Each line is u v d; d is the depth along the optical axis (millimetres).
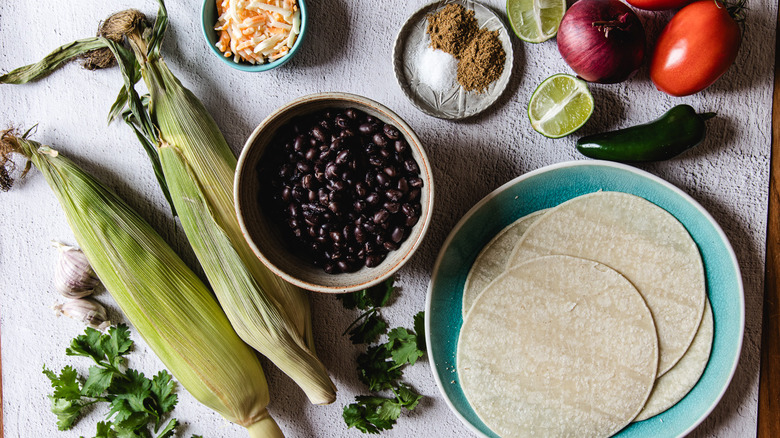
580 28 623
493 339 660
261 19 648
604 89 674
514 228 655
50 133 702
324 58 687
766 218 671
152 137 659
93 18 691
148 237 675
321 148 622
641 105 673
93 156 700
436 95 674
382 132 618
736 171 671
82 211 667
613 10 624
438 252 680
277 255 633
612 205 648
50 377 704
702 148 671
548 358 661
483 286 661
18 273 714
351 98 604
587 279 652
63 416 714
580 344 659
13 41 698
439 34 658
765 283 673
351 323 698
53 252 710
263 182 638
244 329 665
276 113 603
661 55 642
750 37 667
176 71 690
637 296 650
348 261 629
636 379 657
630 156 641
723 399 678
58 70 697
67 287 697
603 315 655
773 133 669
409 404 688
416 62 673
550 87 649
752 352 675
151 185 699
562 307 656
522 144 679
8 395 724
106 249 668
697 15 622
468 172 683
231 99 690
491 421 668
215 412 716
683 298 652
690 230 649
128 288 669
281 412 713
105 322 712
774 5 665
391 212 613
